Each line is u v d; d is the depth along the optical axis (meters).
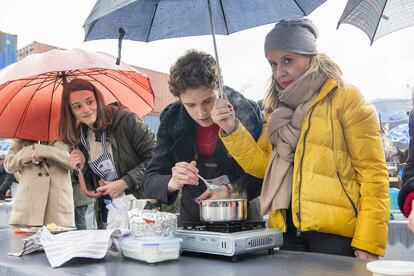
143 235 1.03
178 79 1.41
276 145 1.39
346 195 1.28
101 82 2.04
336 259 1.00
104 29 1.41
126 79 2.04
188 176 1.30
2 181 3.62
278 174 1.35
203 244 1.04
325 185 1.27
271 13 1.42
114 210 1.66
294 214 1.29
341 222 1.26
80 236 1.11
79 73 1.95
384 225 1.25
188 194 1.58
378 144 1.28
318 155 1.29
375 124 1.29
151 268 0.94
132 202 1.31
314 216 1.25
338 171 1.30
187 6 1.46
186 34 1.50
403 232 1.47
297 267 0.92
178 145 1.56
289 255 1.07
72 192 2.47
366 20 1.13
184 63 1.41
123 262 1.02
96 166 1.94
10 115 1.85
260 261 1.00
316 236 1.31
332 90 1.33
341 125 1.31
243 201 1.10
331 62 1.35
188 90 1.40
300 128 1.34
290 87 1.35
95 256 1.02
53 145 2.36
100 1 0.93
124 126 1.95
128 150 1.95
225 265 0.96
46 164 2.35
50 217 2.33
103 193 1.81
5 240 1.43
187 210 1.59
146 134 1.99
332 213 1.25
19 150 2.35
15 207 2.33
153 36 1.50
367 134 1.28
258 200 1.51
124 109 2.02
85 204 2.64
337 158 1.30
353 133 1.29
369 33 1.13
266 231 1.08
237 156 1.39
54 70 1.45
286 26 1.34
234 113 1.42
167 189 1.36
